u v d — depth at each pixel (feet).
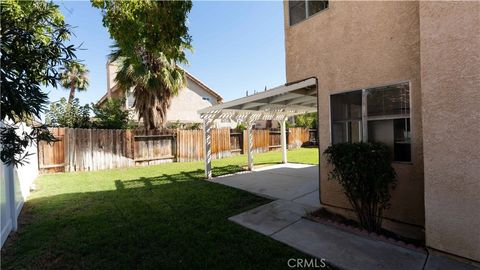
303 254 11.98
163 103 50.47
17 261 11.97
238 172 36.19
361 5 15.01
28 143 8.68
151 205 20.48
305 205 19.39
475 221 9.95
